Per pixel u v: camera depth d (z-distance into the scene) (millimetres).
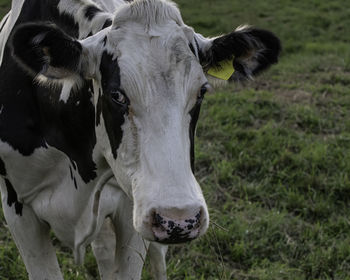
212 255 5016
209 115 7664
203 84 2781
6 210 3734
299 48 11266
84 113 3213
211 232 5090
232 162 6469
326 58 10281
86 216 3504
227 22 12852
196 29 12398
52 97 3318
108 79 2781
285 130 7289
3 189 3721
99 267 4199
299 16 13523
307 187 6082
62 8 3443
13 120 3471
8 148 3484
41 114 3439
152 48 2719
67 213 3582
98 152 3236
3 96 3516
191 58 2756
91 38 2967
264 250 5141
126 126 2709
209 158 6527
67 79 2990
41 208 3648
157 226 2508
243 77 3320
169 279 4727
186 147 2674
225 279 4551
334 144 7031
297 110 7828
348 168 6316
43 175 3570
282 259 5051
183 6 14414
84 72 2963
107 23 3168
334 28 12742
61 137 3365
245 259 5027
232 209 5625
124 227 3730
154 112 2623
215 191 5992
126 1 3988
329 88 8672
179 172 2553
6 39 3781
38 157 3492
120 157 2797
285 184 6145
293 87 8859
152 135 2617
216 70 3141
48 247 3814
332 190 5992
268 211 5656
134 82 2658
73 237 3697
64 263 4805
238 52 3105
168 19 2844
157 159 2570
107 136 2910
